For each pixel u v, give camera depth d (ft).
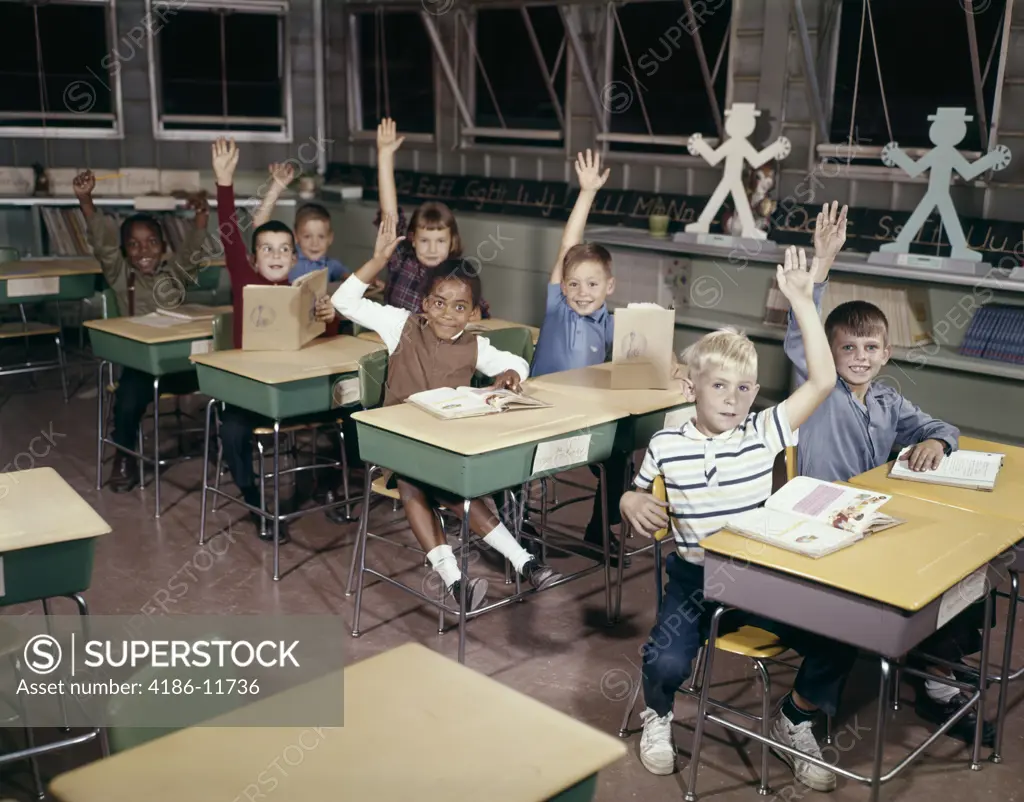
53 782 4.54
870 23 16.79
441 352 11.89
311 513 13.66
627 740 9.24
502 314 21.53
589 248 12.65
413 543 13.73
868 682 10.32
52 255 23.26
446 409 10.32
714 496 8.66
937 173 15.40
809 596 7.24
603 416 10.41
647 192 20.18
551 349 13.00
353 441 14.84
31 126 24.56
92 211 16.89
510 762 4.75
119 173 24.47
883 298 15.72
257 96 26.05
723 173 18.92
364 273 12.20
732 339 8.61
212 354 13.15
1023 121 15.52
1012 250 15.61
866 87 17.13
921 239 16.35
